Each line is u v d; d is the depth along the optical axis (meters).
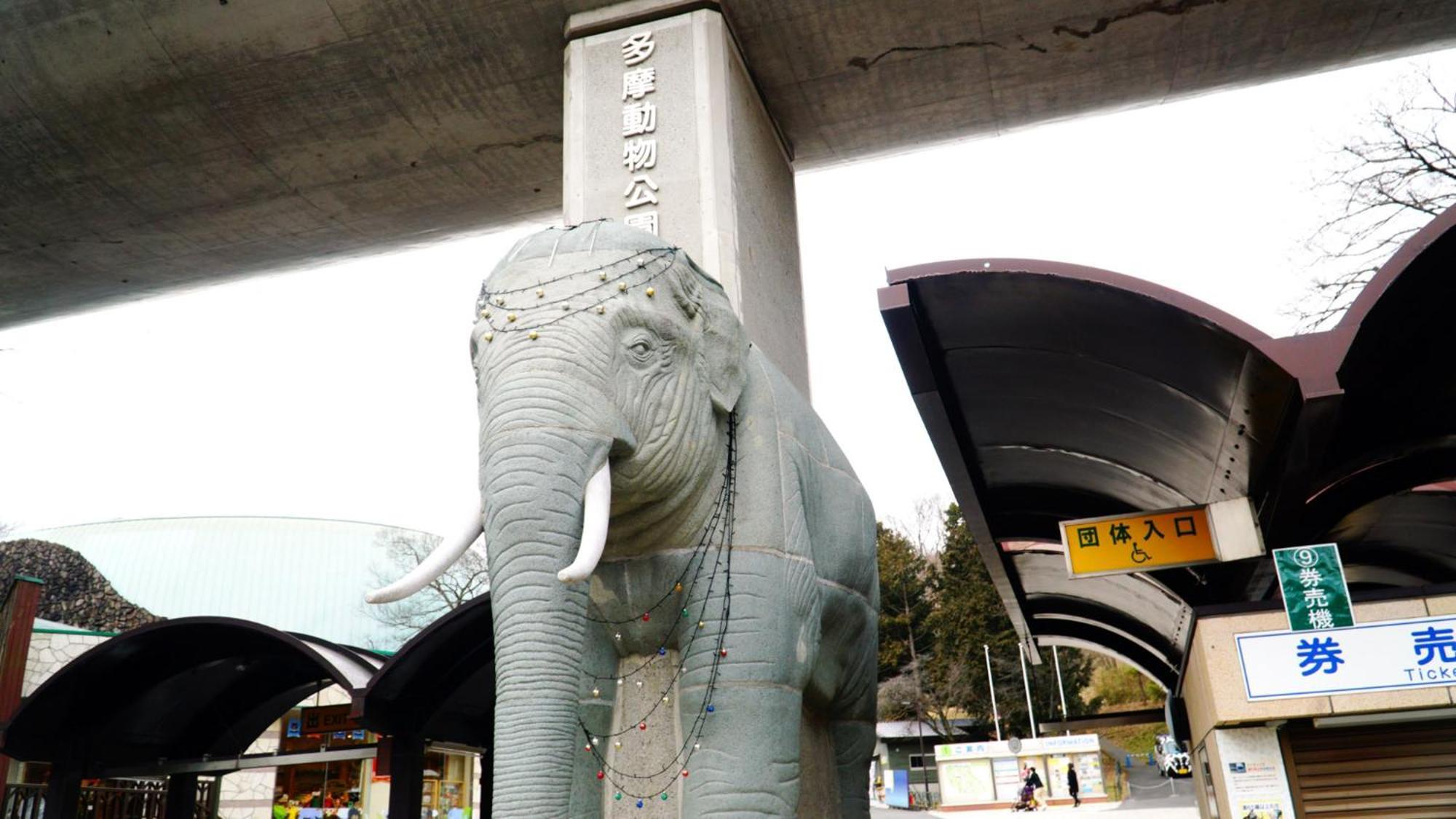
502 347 4.00
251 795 21.75
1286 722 6.07
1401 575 10.92
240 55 9.67
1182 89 10.58
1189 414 7.43
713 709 4.17
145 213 12.09
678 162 7.95
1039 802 34.19
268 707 12.68
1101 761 34.97
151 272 13.62
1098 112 10.86
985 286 6.55
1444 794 6.15
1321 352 5.74
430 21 9.20
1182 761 39.72
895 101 10.10
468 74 9.80
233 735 12.72
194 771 11.63
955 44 9.46
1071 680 45.34
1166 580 10.14
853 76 9.67
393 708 10.41
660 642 4.43
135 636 10.70
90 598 31.77
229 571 33.06
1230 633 5.85
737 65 8.78
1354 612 5.71
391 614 33.59
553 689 3.57
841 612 5.19
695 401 4.25
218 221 12.32
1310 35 9.83
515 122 10.52
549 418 3.80
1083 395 7.95
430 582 3.83
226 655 11.41
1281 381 6.11
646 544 4.37
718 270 7.52
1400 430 7.69
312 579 33.59
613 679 4.48
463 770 16.64
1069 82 10.20
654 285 4.21
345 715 14.37
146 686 11.52
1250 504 8.62
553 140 10.81
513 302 4.09
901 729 46.03
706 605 4.28
